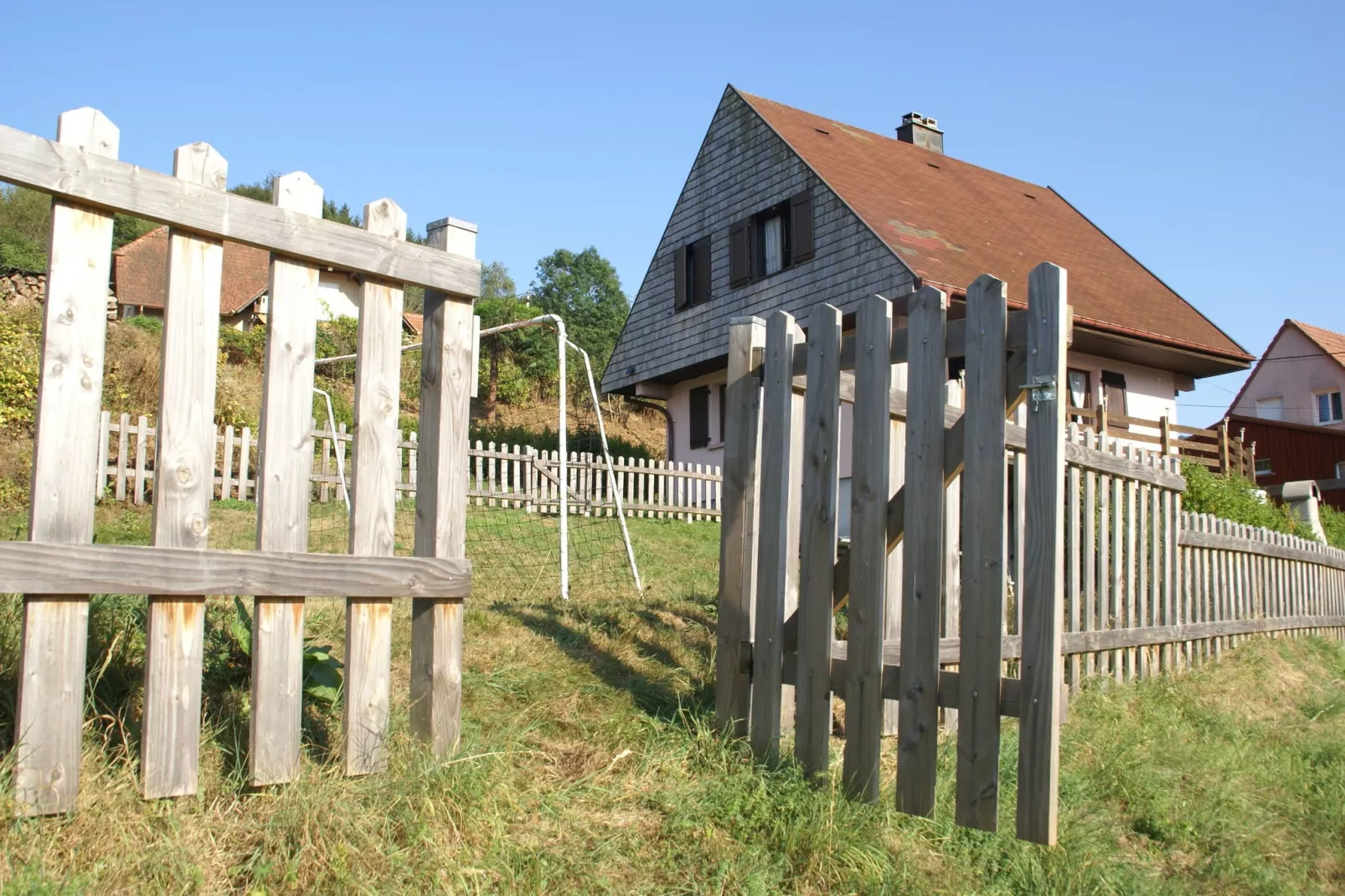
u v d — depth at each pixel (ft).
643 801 12.25
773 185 63.57
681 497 54.54
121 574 9.32
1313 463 103.91
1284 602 33.55
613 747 13.65
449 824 10.52
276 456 10.55
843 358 14.15
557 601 22.18
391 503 11.58
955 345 12.75
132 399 45.44
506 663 16.14
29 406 40.04
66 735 9.18
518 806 11.27
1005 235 65.82
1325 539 62.85
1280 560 33.50
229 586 10.03
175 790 9.78
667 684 16.51
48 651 9.07
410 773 10.97
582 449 89.76
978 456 12.24
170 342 9.84
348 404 59.57
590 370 27.32
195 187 9.92
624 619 19.97
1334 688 28.19
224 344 77.20
